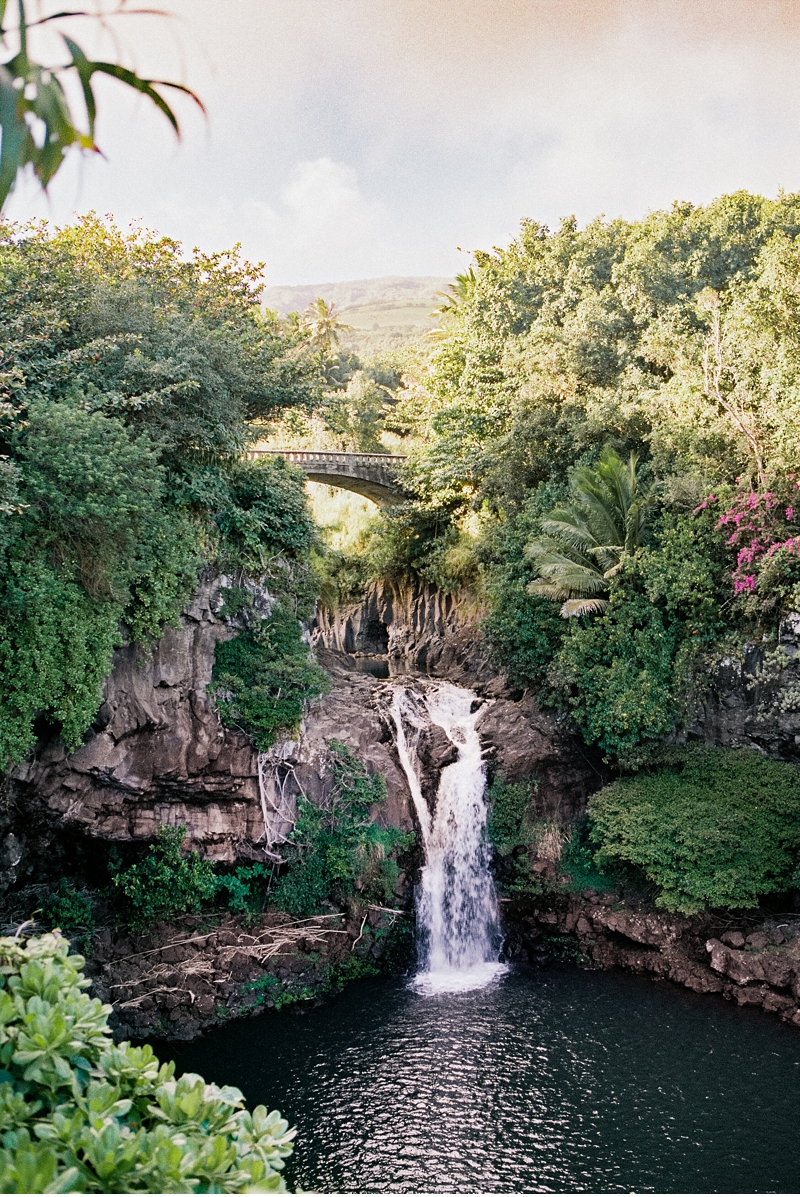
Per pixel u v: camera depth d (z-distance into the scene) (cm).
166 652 1928
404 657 3706
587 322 3167
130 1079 611
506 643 2597
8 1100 542
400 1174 1353
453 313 5047
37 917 1875
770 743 2147
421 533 3850
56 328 1803
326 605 3953
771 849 2002
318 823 2105
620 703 2183
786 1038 1727
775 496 2186
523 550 2677
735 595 2228
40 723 1706
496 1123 1479
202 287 2377
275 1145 612
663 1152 1400
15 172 278
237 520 2125
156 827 1933
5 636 1541
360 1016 1858
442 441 3569
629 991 1959
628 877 2223
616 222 3850
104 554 1653
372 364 7319
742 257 3325
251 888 2083
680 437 2525
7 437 1612
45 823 1803
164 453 2014
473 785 2358
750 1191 1310
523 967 2130
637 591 2373
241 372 2136
